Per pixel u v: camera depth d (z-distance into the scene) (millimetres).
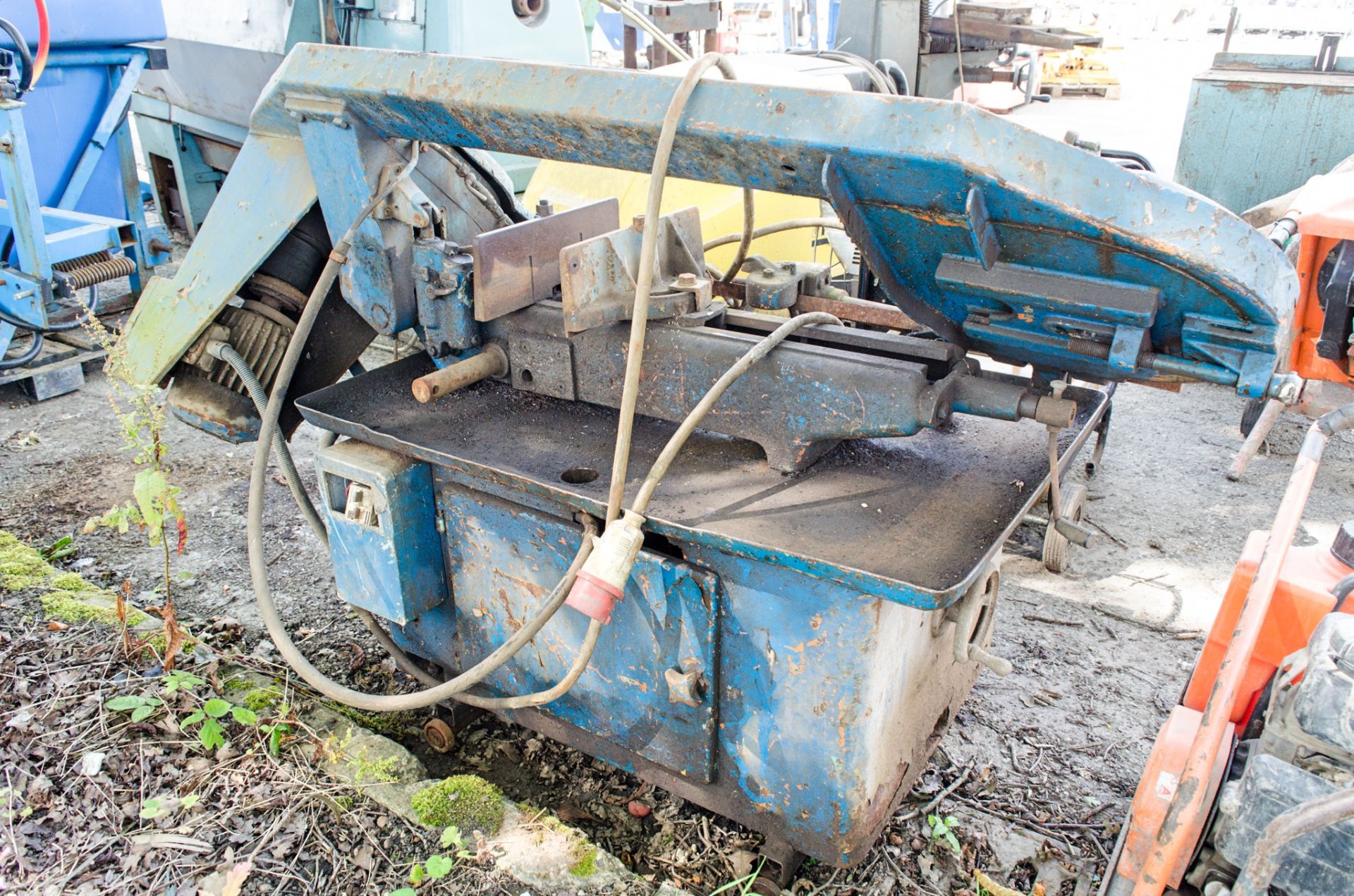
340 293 2584
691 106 1543
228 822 2100
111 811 2113
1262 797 1560
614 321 1976
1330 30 6258
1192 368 1587
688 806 2318
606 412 2240
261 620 2932
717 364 1930
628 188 3953
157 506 2371
